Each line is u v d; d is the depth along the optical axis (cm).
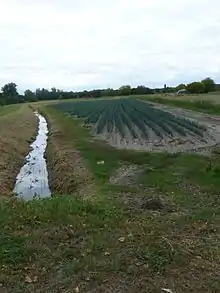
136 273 793
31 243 944
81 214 1154
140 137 3288
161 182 1680
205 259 861
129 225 1077
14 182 2269
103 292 731
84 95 16375
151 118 4703
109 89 16062
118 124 4334
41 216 1120
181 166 2006
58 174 2219
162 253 873
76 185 1850
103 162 2284
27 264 849
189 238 987
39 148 3616
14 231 1013
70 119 5706
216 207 1271
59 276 796
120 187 1653
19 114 7350
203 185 1588
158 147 2764
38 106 10962
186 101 6988
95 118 5341
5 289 751
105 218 1130
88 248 916
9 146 3183
